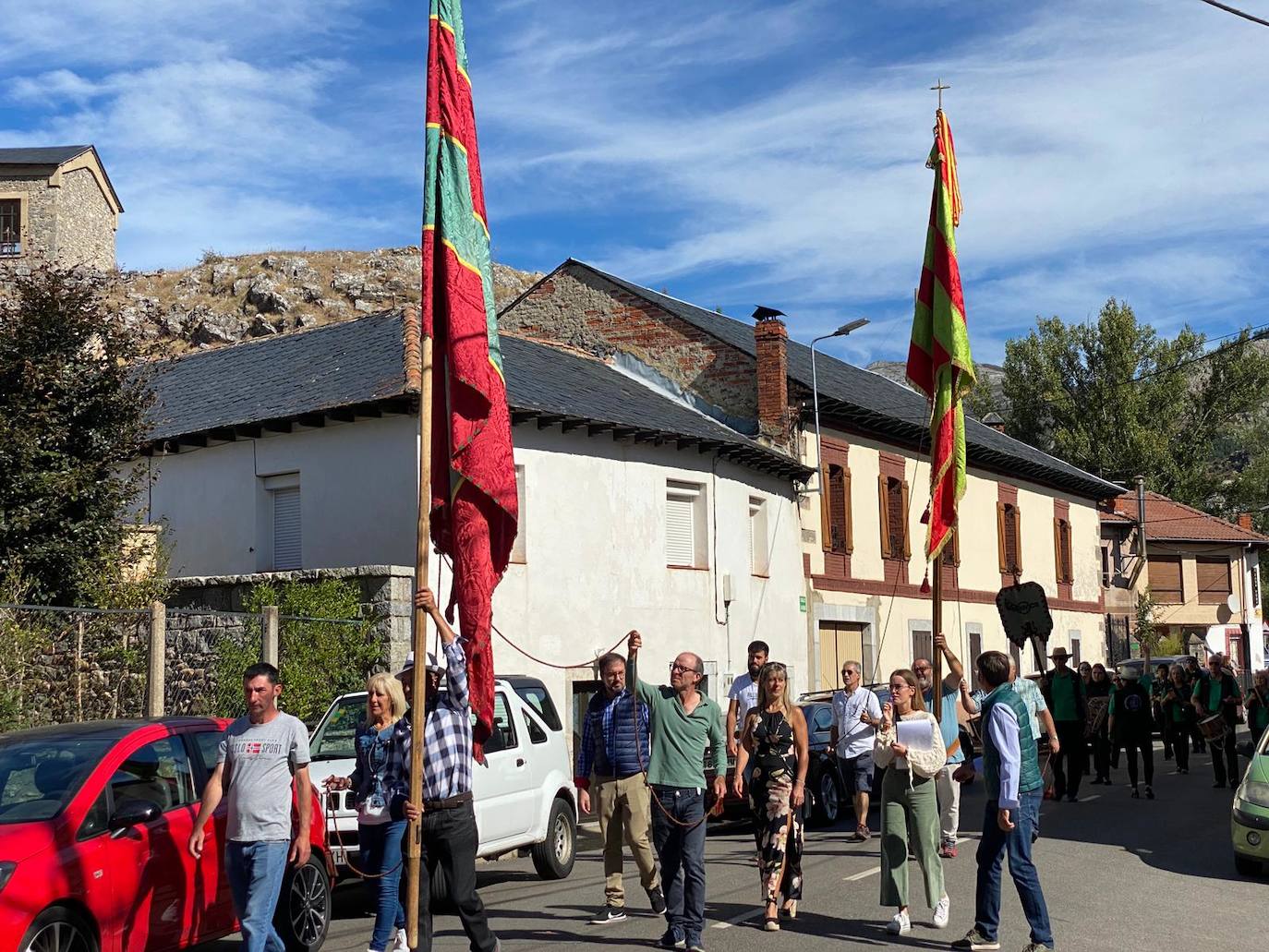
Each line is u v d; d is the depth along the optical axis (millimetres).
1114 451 58031
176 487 21156
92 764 7945
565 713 19656
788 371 27938
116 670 14961
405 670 8406
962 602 33312
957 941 8789
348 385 19344
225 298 68250
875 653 28953
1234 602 55188
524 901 11211
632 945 9023
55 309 17047
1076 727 17938
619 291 29047
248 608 17234
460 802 7762
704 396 27625
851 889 11211
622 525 21172
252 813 7531
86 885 7320
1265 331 38375
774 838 9562
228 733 7793
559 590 19812
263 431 19875
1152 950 8805
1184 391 59594
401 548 18312
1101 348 58969
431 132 7438
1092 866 12422
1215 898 10875
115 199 55125
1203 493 60062
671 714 9000
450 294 7316
